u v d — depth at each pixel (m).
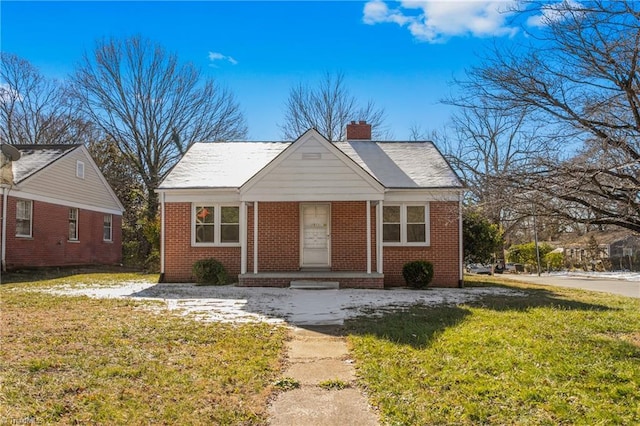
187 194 16.22
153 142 32.44
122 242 30.52
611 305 11.02
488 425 4.29
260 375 5.64
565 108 6.81
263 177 15.09
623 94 6.33
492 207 6.82
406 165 17.45
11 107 33.81
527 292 14.42
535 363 5.89
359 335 7.67
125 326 8.00
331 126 35.94
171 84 32.53
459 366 5.83
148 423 4.22
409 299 12.22
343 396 5.07
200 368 5.78
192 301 11.45
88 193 24.39
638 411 4.51
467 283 17.80
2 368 5.49
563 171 6.17
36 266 20.20
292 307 10.71
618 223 6.52
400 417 4.45
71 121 33.94
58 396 4.72
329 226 16.39
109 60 31.09
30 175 19.66
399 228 16.22
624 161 6.12
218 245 16.23
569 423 4.30
